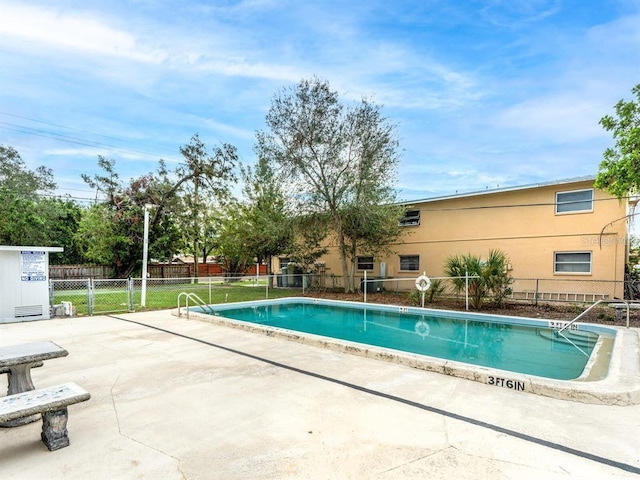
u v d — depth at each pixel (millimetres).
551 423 3119
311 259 17453
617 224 11117
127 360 5148
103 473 2381
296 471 2385
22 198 18344
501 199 13297
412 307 10742
